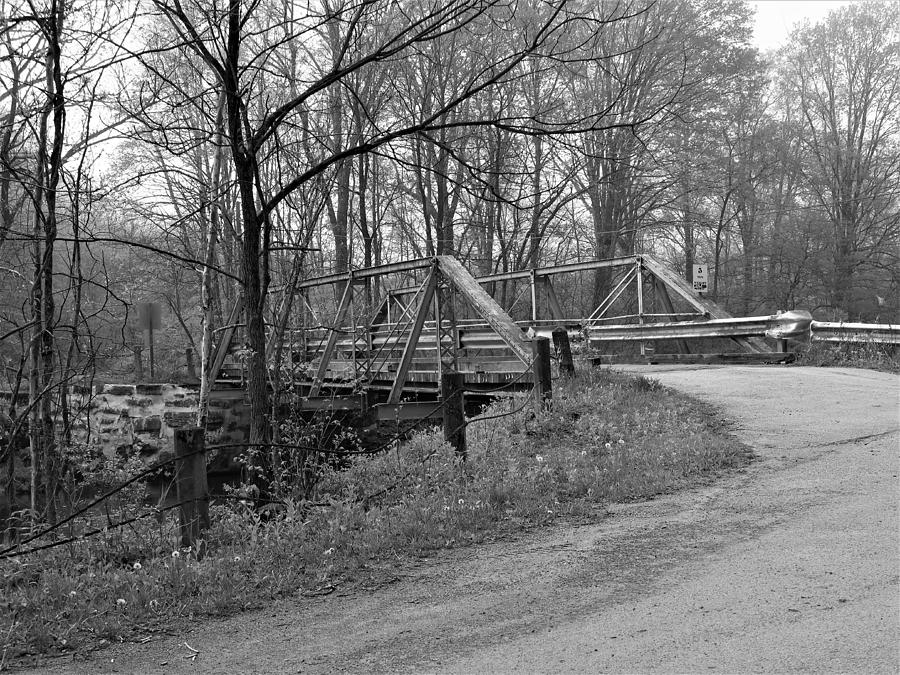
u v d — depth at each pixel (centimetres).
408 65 1781
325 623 485
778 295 4000
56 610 523
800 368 1667
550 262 3856
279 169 1038
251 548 634
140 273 1839
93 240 734
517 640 430
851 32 4166
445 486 818
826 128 4288
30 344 860
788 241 3881
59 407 1032
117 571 595
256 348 807
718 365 1869
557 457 917
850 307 3891
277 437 841
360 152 751
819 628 408
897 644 381
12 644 472
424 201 2964
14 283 1004
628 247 3650
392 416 1387
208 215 1200
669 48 2708
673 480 798
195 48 759
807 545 557
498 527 682
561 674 379
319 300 2114
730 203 4228
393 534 664
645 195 3525
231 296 1972
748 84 3303
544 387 1129
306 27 789
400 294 1917
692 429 1023
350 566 595
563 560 576
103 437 1406
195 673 421
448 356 1658
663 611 454
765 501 693
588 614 462
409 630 461
